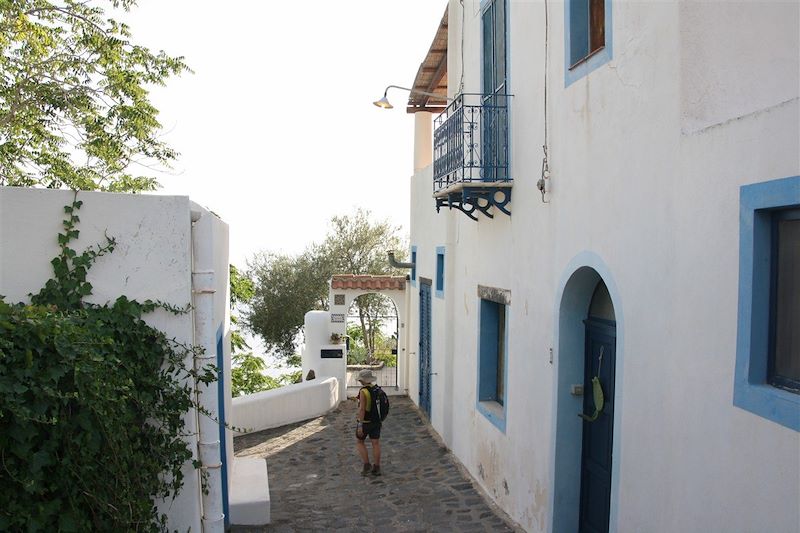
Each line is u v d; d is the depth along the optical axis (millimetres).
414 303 16156
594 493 6992
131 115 10945
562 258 7031
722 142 4375
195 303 5652
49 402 3973
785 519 3746
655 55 5191
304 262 27547
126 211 5281
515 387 8477
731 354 4258
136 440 4867
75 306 5117
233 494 8406
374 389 10828
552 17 7273
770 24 4867
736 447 4184
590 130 6348
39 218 5121
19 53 10484
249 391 19078
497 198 8945
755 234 4070
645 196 5344
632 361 5523
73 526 4141
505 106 8797
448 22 12070
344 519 8594
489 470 9531
